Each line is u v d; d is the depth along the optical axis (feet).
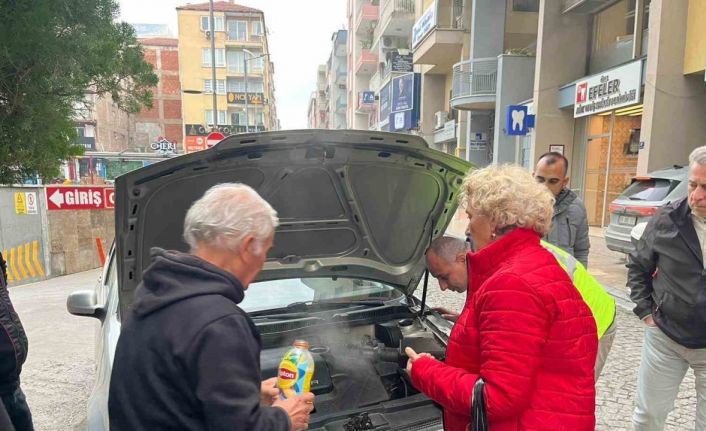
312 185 7.17
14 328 6.57
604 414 10.25
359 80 147.33
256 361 3.84
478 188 4.75
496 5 55.16
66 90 23.11
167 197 6.12
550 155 10.41
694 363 7.42
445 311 9.20
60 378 12.12
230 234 3.96
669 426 9.67
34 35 19.72
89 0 21.40
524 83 49.29
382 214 8.05
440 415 6.26
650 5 30.37
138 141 185.57
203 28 155.53
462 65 55.47
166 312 3.74
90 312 7.93
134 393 3.73
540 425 4.18
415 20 90.27
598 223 40.42
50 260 30.17
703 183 6.60
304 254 7.92
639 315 8.04
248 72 158.40
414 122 82.12
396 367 7.86
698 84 29.94
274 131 5.89
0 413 4.86
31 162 24.40
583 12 41.45
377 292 9.36
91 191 32.37
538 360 4.11
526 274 4.23
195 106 157.48
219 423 3.44
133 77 27.48
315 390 7.04
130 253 6.10
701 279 6.96
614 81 34.42
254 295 8.49
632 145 37.58
